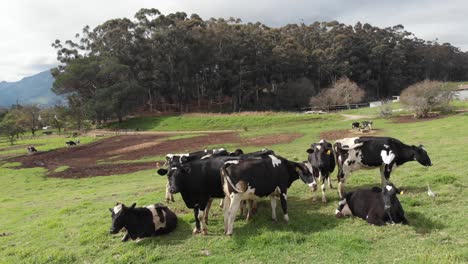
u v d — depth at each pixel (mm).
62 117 71062
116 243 9203
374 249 7512
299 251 7742
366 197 9148
